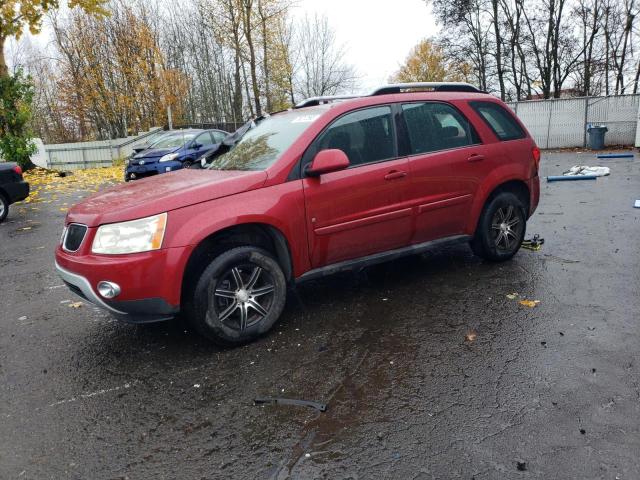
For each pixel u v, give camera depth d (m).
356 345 3.63
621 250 5.54
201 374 3.34
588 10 31.48
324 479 2.29
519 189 5.34
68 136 43.19
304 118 4.31
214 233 3.60
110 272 3.25
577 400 2.78
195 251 3.53
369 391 3.01
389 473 2.30
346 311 4.27
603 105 20.41
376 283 4.93
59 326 4.34
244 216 3.56
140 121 35.12
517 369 3.16
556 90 33.47
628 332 3.56
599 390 2.86
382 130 4.36
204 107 38.31
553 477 2.22
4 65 18.91
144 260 3.27
